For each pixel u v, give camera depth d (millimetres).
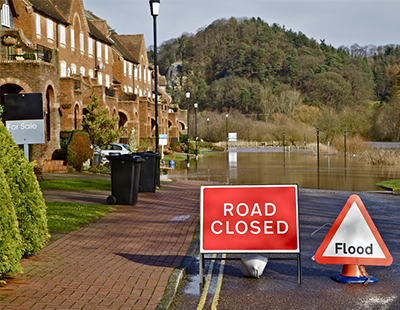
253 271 8625
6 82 29281
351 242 8445
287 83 199375
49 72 30953
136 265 9172
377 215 16016
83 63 49375
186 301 7418
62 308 6691
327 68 196250
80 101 38000
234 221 8258
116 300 7098
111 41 58344
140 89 73125
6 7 34562
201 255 8156
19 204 8797
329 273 9070
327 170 39781
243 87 185375
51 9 42375
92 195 19578
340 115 128375
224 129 125500
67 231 12305
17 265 7613
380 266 9586
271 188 8305
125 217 14672
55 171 29625
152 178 21516
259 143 121062
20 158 8953
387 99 178000
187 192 22156
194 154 72062
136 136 54625
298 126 121062
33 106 12234
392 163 46438
